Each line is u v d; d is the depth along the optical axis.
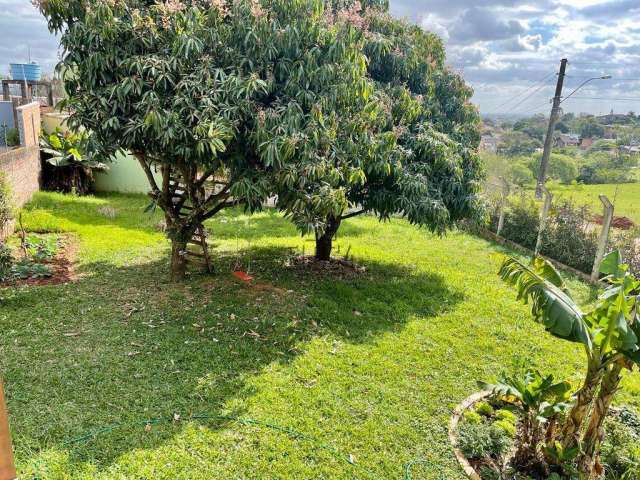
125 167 15.48
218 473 3.56
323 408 4.49
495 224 12.89
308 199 6.19
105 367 4.86
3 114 14.41
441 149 7.96
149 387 4.57
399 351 5.79
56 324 5.77
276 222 12.72
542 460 3.93
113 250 9.02
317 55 6.28
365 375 5.16
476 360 5.72
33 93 19.02
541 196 12.24
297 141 5.96
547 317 3.69
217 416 4.21
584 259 10.23
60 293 6.74
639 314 3.64
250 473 3.60
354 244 11.01
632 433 4.37
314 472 3.69
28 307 6.20
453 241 12.15
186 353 5.27
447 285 8.45
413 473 3.81
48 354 5.05
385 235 12.22
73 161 13.91
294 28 6.12
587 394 3.72
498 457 4.09
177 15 5.88
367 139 6.94
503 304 7.66
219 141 5.48
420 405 4.71
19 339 5.34
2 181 8.78
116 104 5.76
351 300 7.28
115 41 5.73
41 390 4.39
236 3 6.12
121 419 4.07
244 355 5.35
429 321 6.78
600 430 3.80
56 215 11.20
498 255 4.52
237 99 5.81
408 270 9.20
